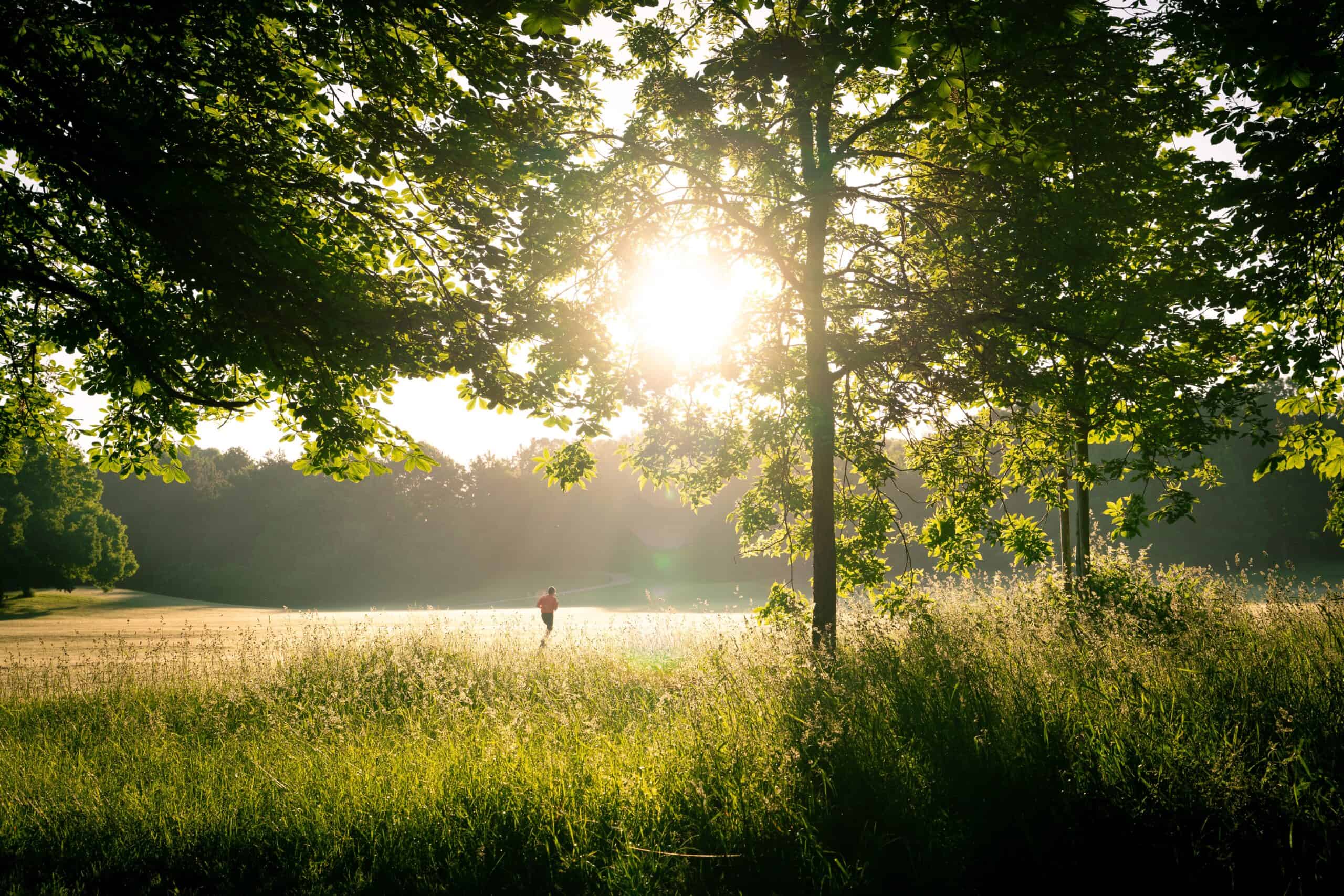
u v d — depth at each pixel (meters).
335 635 10.59
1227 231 7.15
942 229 8.90
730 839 3.69
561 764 4.54
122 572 54.69
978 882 3.34
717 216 9.07
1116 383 8.15
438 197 6.97
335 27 5.89
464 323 6.69
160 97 5.84
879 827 3.74
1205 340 8.19
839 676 5.42
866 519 9.92
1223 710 4.16
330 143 6.56
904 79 8.36
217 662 9.45
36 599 53.69
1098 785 3.72
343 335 5.89
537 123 6.67
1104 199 7.38
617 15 6.91
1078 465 9.27
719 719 4.79
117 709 8.18
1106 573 8.67
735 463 9.42
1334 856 3.14
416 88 6.28
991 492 9.53
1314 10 4.07
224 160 5.93
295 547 81.50
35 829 4.51
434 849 3.88
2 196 6.53
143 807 4.71
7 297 7.73
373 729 6.55
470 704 6.67
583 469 8.87
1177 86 7.25
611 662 8.19
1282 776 3.45
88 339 6.91
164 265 6.18
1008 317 7.89
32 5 5.46
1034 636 5.79
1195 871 3.24
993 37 4.29
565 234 6.94
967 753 4.12
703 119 8.12
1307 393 8.23
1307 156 5.97
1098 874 3.30
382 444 8.09
